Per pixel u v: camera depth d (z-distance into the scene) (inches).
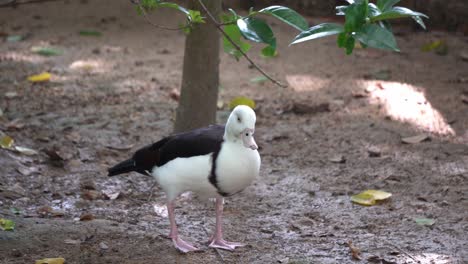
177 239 353.4
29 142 497.0
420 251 354.6
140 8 295.4
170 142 348.2
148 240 361.7
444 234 374.0
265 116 553.3
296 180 449.1
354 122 536.7
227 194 345.4
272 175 457.4
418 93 589.9
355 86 610.9
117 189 437.7
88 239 358.3
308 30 255.4
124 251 347.3
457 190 427.8
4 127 515.8
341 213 403.5
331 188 437.7
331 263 341.1
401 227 383.9
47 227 367.9
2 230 357.4
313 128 528.1
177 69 658.2
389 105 566.6
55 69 653.9
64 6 858.8
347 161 474.6
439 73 640.4
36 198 418.9
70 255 340.2
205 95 456.1
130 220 391.9
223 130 349.1
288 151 492.7
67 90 602.5
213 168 332.2
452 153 479.5
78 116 547.5
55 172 455.8
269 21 793.6
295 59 684.7
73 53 699.4
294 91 602.5
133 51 709.3
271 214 404.5
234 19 267.4
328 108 561.3
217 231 359.3
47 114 549.3
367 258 345.4
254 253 353.1
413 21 762.2
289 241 368.5
